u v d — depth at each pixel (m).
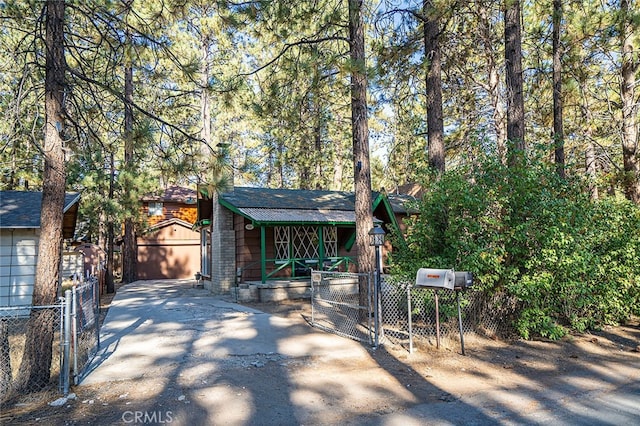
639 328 9.07
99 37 7.70
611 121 14.62
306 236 16.03
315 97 10.55
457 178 8.27
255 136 27.80
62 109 6.22
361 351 7.25
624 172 12.36
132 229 21.41
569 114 16.55
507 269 7.93
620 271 8.48
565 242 7.56
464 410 4.87
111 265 18.38
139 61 7.59
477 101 17.75
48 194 5.87
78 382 5.73
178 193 29.16
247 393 5.36
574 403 5.07
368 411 4.84
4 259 11.12
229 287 15.69
